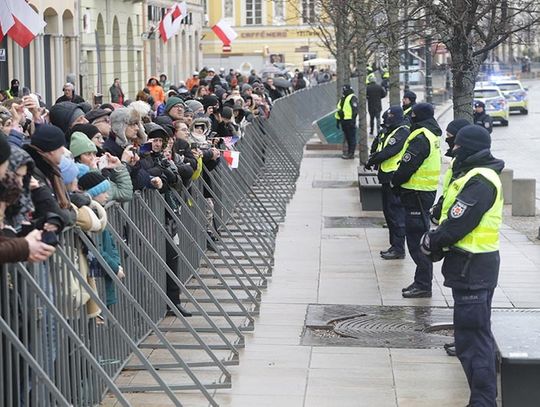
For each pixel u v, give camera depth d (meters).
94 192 14.52
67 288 13.16
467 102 23.30
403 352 17.17
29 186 11.78
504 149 60.81
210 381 15.55
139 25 83.94
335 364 16.52
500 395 14.49
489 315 14.22
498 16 28.52
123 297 16.08
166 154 18.56
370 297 21.06
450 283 14.20
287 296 21.14
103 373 12.11
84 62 66.19
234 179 29.64
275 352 17.17
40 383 12.27
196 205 21.83
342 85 59.94
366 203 33.19
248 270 23.56
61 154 12.83
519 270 23.78
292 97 58.25
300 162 48.25
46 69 58.72
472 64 23.23
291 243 27.33
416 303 20.56
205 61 114.25
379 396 14.96
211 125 27.88
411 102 27.73
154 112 31.34
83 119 16.89
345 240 27.81
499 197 14.15
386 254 25.12
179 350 17.22
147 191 18.00
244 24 135.25
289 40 135.25
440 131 21.41
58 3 59.78
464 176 14.20
